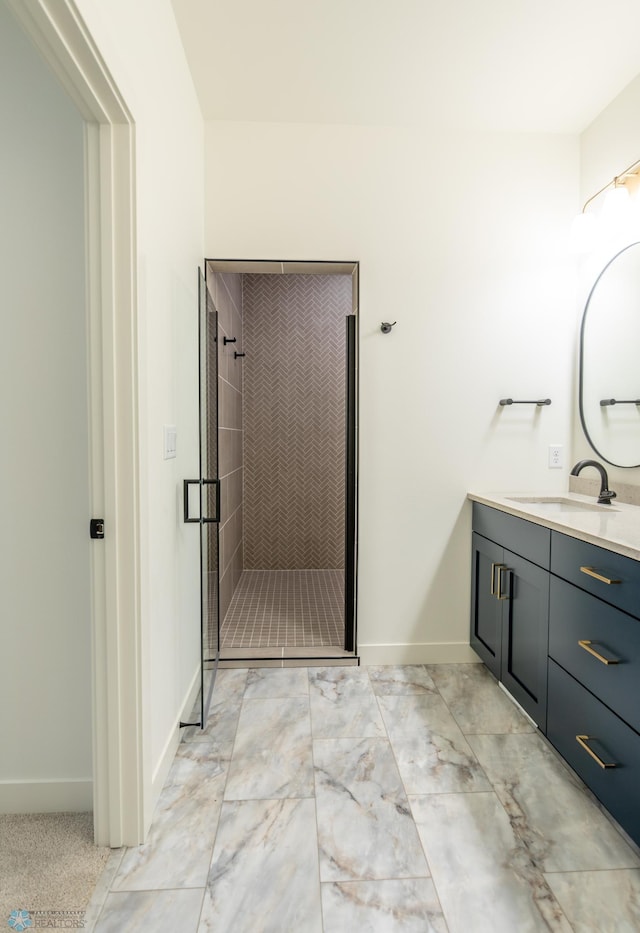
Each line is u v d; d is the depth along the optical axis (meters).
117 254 1.25
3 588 1.43
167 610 1.64
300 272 2.44
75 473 1.42
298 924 1.11
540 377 2.42
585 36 1.78
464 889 1.20
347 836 1.36
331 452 3.97
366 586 2.43
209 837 1.35
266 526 3.98
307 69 1.95
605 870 1.25
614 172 2.13
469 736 1.82
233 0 1.62
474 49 1.84
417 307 2.37
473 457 2.42
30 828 1.39
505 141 2.36
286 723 1.91
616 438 2.14
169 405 1.67
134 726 1.31
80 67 1.04
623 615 1.28
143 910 1.14
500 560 2.10
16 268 1.38
